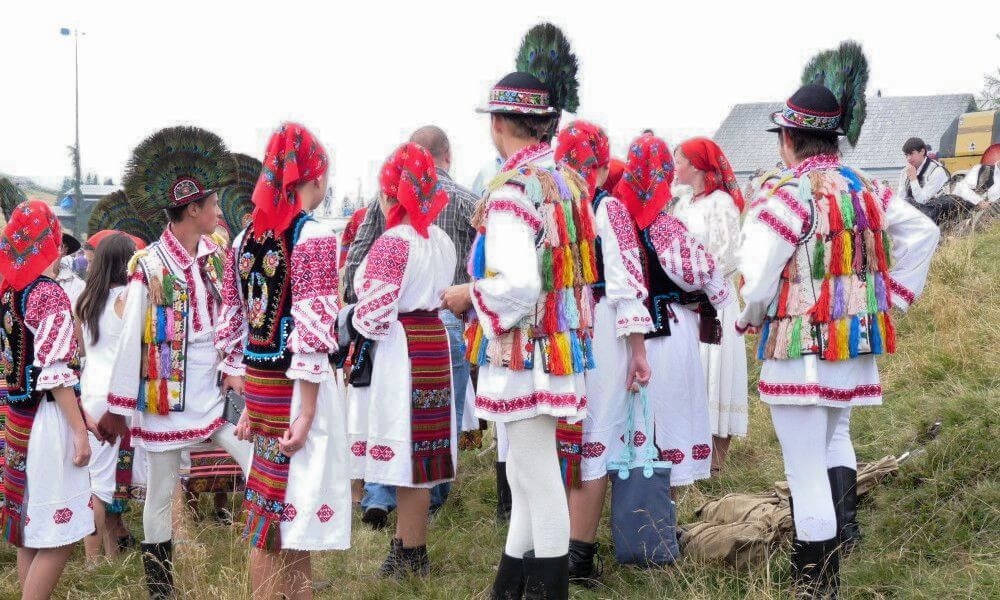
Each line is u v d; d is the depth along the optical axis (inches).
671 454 158.9
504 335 119.7
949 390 200.5
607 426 150.7
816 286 127.7
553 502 122.5
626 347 150.7
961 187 411.5
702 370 163.8
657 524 151.3
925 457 167.3
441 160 199.8
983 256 299.1
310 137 125.6
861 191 130.9
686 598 141.9
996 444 162.6
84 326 177.2
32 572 142.3
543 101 126.5
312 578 166.7
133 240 182.4
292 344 121.3
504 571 131.7
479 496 209.2
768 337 132.3
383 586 158.7
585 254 123.3
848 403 131.4
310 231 123.5
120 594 157.8
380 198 171.9
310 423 125.2
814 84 134.0
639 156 157.3
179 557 161.2
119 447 188.7
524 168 122.1
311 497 125.3
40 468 140.3
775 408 133.3
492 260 116.3
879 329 129.6
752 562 149.6
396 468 158.4
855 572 142.8
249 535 128.3
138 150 156.4
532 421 121.8
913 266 138.3
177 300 155.3
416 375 159.5
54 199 1445.6
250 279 129.3
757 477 201.5
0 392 172.7
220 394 158.2
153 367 154.4
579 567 152.6
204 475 196.4
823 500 130.8
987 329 227.8
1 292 142.2
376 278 154.5
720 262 195.2
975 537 144.9
